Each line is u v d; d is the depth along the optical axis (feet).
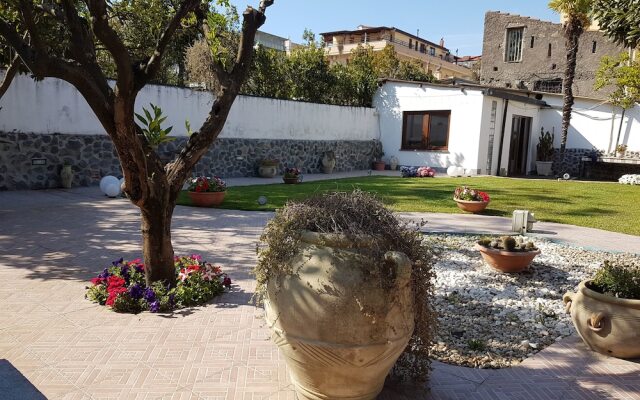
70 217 28.60
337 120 65.72
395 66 107.86
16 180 38.27
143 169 13.07
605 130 63.46
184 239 24.27
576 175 65.72
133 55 34.35
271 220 9.58
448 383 10.70
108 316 13.73
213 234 25.57
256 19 14.57
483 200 33.50
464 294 17.17
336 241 8.41
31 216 28.53
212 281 15.80
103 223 27.17
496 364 11.78
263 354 11.60
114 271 16.03
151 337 12.39
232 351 11.71
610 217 32.53
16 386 9.78
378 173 64.13
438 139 65.72
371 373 8.64
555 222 31.04
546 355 12.39
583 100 64.69
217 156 52.42
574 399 10.19
